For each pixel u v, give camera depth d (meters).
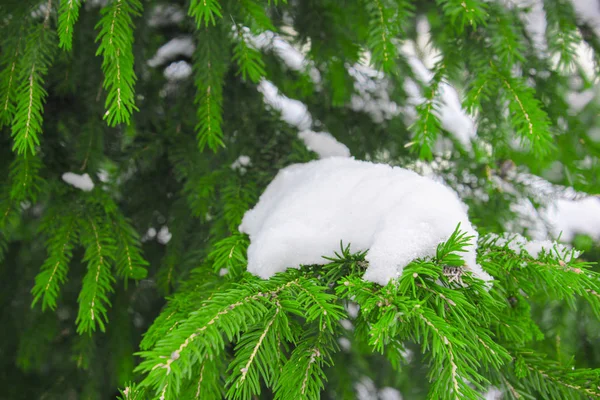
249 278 0.99
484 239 1.07
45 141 1.53
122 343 1.72
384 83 1.91
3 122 1.20
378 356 1.92
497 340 1.06
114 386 1.67
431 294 0.84
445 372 0.74
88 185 1.47
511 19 1.41
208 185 1.50
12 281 1.80
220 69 1.42
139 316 1.84
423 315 0.77
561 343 1.56
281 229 1.07
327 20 1.67
